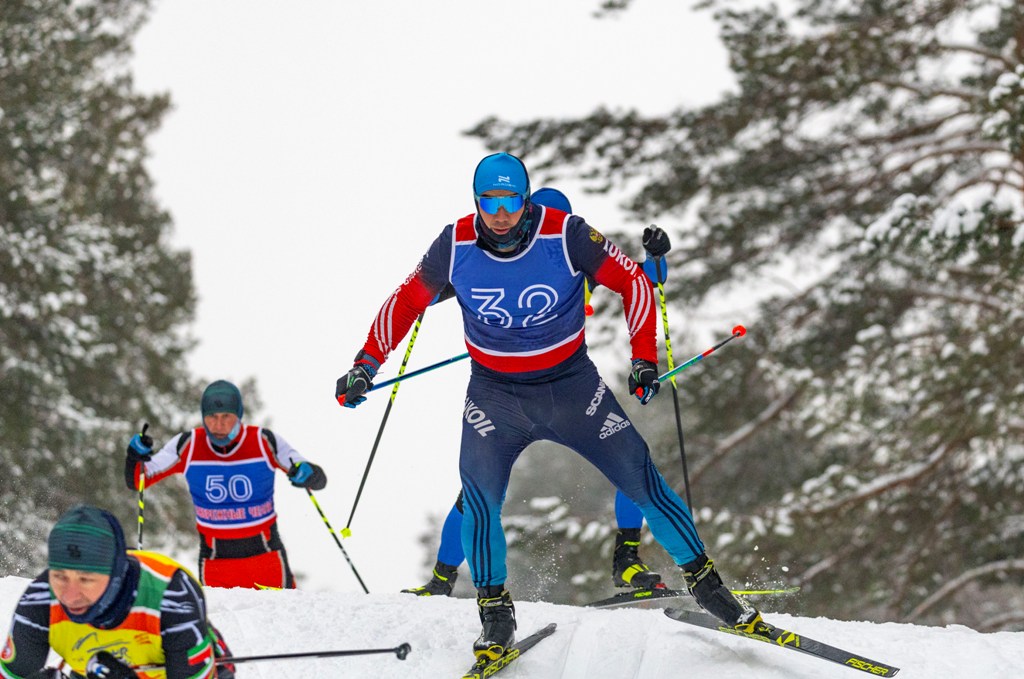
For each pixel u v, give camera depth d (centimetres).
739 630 934
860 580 3212
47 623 607
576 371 923
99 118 5459
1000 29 3300
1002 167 3069
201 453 1332
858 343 3142
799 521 2989
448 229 902
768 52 3212
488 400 934
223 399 1303
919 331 3141
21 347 4072
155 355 5025
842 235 3362
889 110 3350
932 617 3416
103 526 575
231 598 1116
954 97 3281
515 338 908
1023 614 3325
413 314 943
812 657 979
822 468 3438
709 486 3656
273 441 1348
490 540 922
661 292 1102
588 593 3112
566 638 1043
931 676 957
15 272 4056
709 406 3528
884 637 1079
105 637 602
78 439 4031
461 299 914
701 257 3441
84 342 4194
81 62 5066
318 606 1101
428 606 1122
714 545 2975
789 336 3359
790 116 3309
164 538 4491
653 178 3475
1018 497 3089
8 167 4300
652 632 1059
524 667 956
